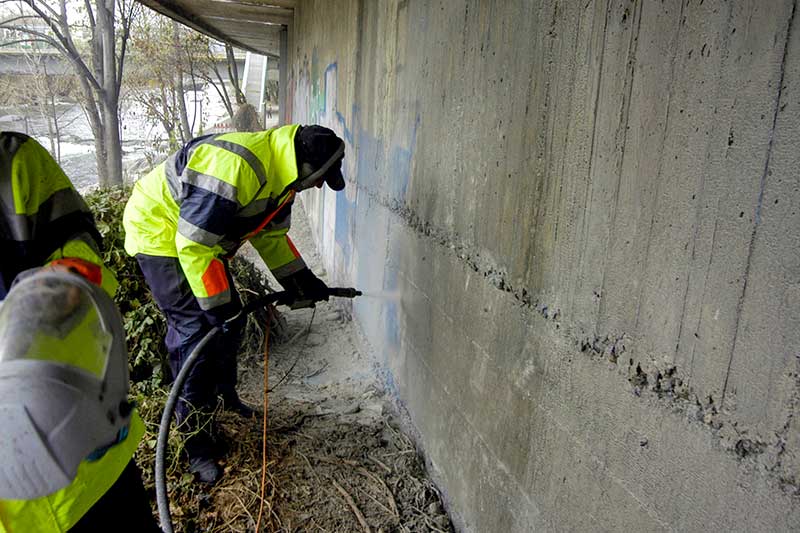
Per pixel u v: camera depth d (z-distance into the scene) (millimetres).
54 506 1273
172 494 2605
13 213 1259
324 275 6223
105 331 1192
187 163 2537
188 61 19016
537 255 1740
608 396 1412
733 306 1046
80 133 24172
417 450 2982
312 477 2779
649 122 1242
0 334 1075
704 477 1119
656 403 1248
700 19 1097
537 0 1688
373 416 3373
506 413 1974
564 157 1573
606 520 1423
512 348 1922
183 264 2418
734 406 1051
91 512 1441
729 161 1042
